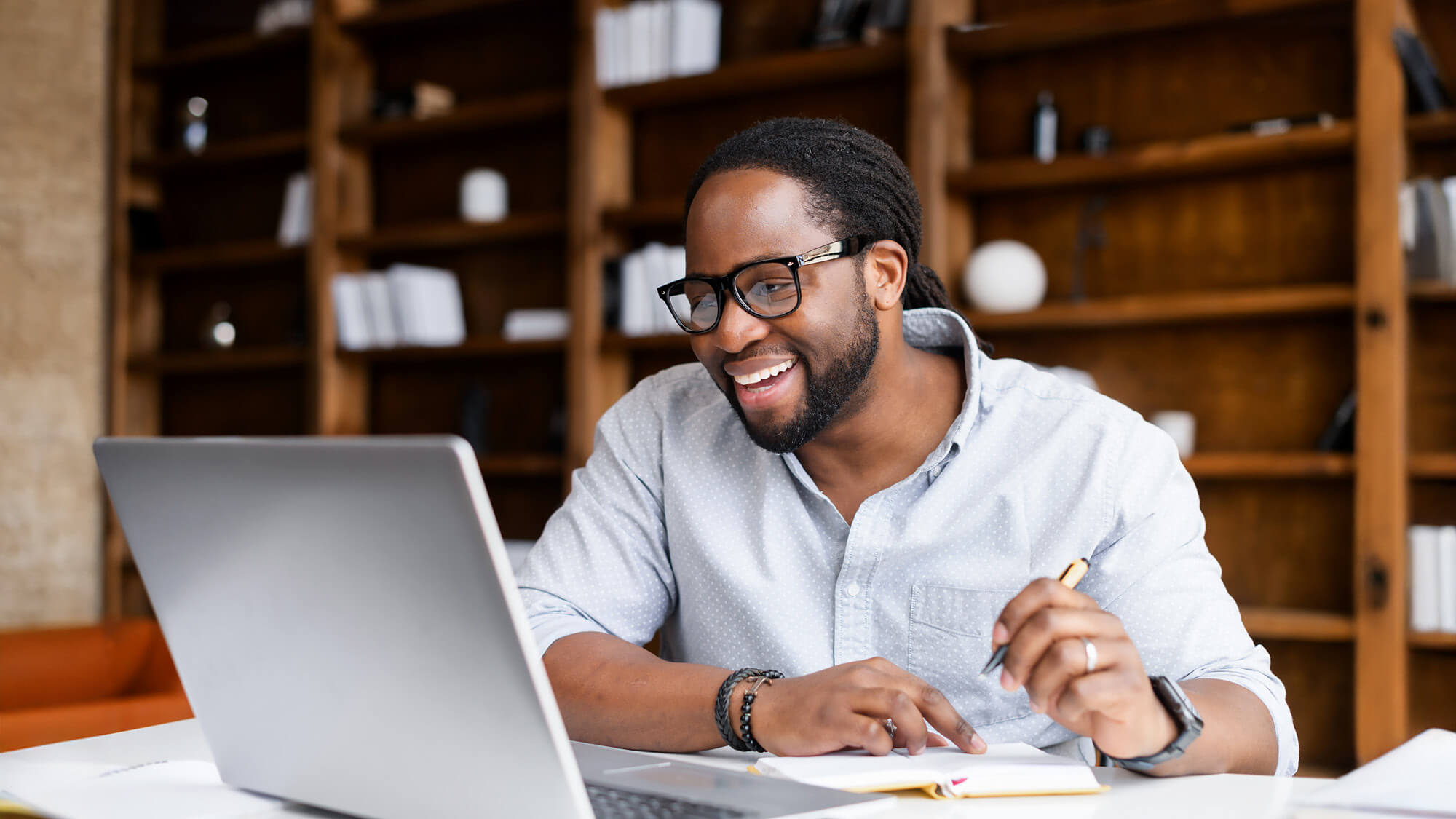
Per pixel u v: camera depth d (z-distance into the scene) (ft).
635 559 4.50
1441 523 9.23
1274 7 9.12
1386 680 8.49
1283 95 9.68
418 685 2.41
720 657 4.33
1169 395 10.12
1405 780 2.72
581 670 3.67
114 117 15.33
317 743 2.69
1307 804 2.64
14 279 14.53
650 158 12.37
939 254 10.04
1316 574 9.64
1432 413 9.25
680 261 11.24
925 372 4.24
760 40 11.82
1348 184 9.44
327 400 13.35
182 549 2.76
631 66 11.72
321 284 13.39
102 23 15.38
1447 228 8.56
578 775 2.28
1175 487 4.00
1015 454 4.14
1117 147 10.27
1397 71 8.52
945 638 4.08
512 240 13.06
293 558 2.51
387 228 13.93
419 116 13.03
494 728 2.33
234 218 15.47
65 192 14.98
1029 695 2.83
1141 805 2.70
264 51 14.57
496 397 13.32
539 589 4.40
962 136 10.61
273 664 2.69
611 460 4.61
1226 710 3.19
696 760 3.29
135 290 15.48
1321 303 8.88
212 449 2.55
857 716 3.08
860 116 11.30
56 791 2.96
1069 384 4.32
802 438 3.92
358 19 13.46
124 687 7.94
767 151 3.87
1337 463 8.79
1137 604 3.82
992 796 2.79
